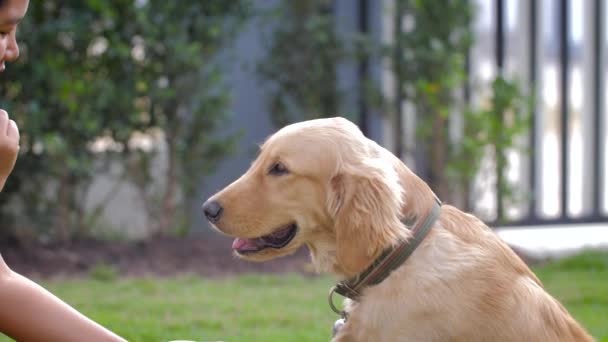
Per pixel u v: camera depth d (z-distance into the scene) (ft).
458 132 42.83
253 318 25.99
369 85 42.11
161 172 39.88
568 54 45.75
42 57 34.42
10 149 12.95
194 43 36.88
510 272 16.08
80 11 35.60
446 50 40.45
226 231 16.49
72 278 32.07
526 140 45.01
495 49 44.39
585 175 46.55
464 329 15.35
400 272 15.61
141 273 33.45
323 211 16.22
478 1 44.91
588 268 36.55
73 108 33.81
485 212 41.50
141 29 36.17
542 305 15.97
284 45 41.16
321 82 41.16
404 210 16.06
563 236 44.70
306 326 25.49
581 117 46.50
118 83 36.52
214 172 39.68
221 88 38.70
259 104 42.11
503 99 39.01
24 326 13.00
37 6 34.76
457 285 15.48
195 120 38.37
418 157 43.70
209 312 26.78
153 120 37.65
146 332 23.81
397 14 41.57
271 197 16.37
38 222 36.42
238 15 38.45
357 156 16.05
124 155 37.60
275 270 34.94
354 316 15.92
